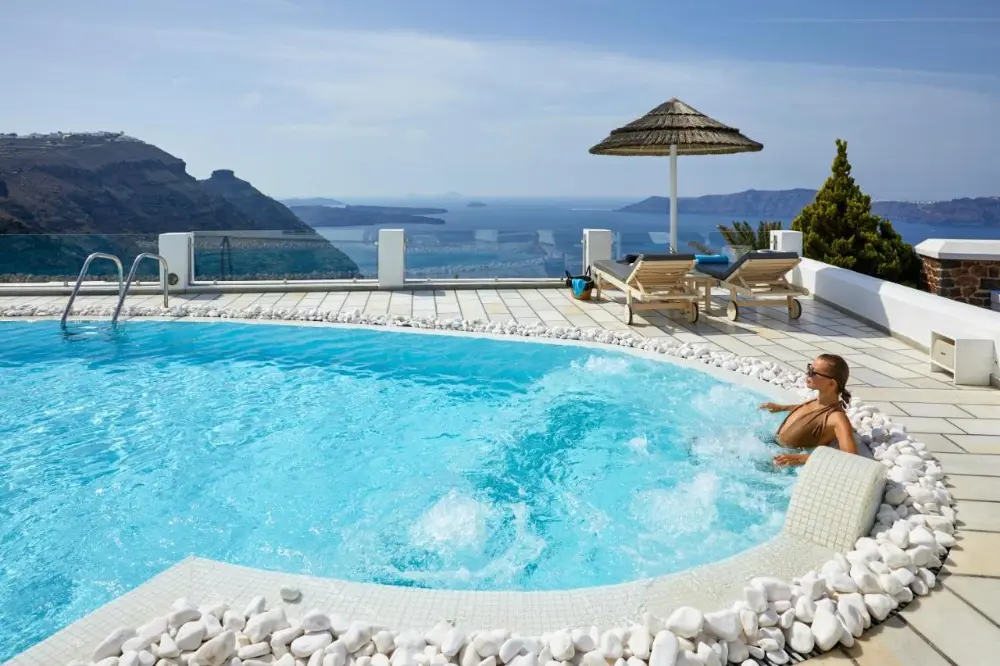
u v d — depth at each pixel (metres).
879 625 2.57
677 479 4.53
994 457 4.25
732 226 14.26
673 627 2.40
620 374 6.79
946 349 6.20
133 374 7.11
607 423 5.61
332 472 4.84
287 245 11.83
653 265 8.66
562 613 2.60
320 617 2.42
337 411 6.09
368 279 11.99
